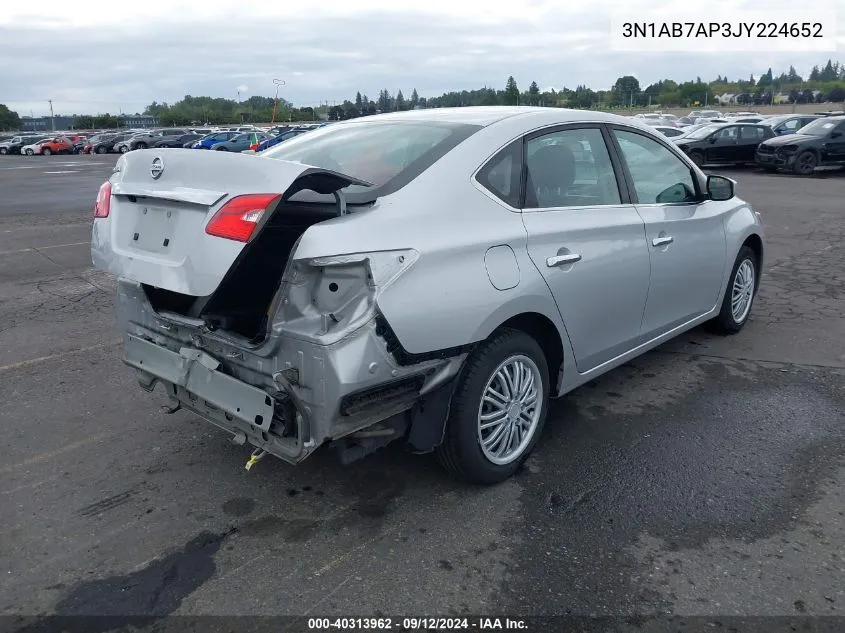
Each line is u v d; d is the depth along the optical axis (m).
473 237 3.18
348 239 2.80
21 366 5.25
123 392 4.76
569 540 3.10
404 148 3.51
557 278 3.57
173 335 3.39
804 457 3.81
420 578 2.87
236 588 2.81
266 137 43.47
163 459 3.84
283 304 2.83
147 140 53.22
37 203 16.55
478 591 2.79
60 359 5.40
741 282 5.74
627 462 3.77
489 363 3.30
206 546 3.08
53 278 8.12
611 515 3.29
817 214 12.93
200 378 3.18
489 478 3.49
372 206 3.04
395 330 2.85
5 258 9.29
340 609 2.69
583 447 3.94
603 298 3.94
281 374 2.83
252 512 3.33
